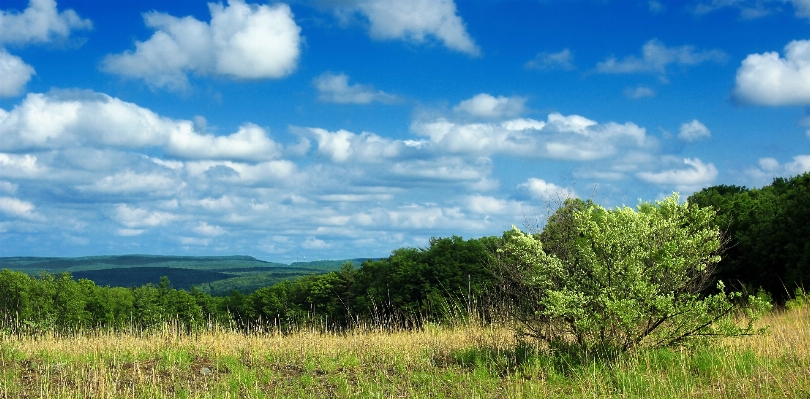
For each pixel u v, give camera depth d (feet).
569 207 35.60
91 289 193.67
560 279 34.06
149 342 44.34
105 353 39.52
